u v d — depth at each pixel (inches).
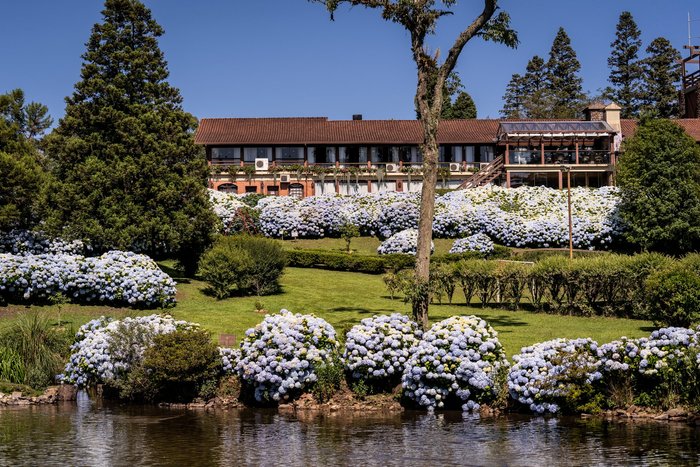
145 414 661.3
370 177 2534.5
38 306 991.6
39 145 2299.5
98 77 1268.5
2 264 979.3
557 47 3983.8
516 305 1049.5
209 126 2714.1
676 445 517.3
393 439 554.6
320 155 2662.4
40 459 513.7
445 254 1498.5
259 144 2610.7
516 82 4052.7
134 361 722.2
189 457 514.6
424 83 810.2
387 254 1475.1
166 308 1020.5
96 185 1206.3
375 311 1031.6
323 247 1692.9
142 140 1240.2
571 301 1008.2
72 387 740.0
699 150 1679.4
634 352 611.5
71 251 1200.8
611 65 3821.4
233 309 1024.2
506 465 483.2
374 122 2775.6
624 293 976.3
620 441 533.0
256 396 677.3
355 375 684.7
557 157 2265.0
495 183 2268.7
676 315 815.7
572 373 608.4
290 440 557.3
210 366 695.1
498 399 645.3
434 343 655.1
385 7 802.2
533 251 1605.6
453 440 548.1
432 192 797.2
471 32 808.3
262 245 1178.0
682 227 1565.0
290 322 687.7
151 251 1316.4
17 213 1143.6
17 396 716.7
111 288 998.4
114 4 1307.8
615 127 2519.7
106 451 532.1
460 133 2691.9
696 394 595.8
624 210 1669.5
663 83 3698.3
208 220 1243.8
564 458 494.3
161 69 1325.0
